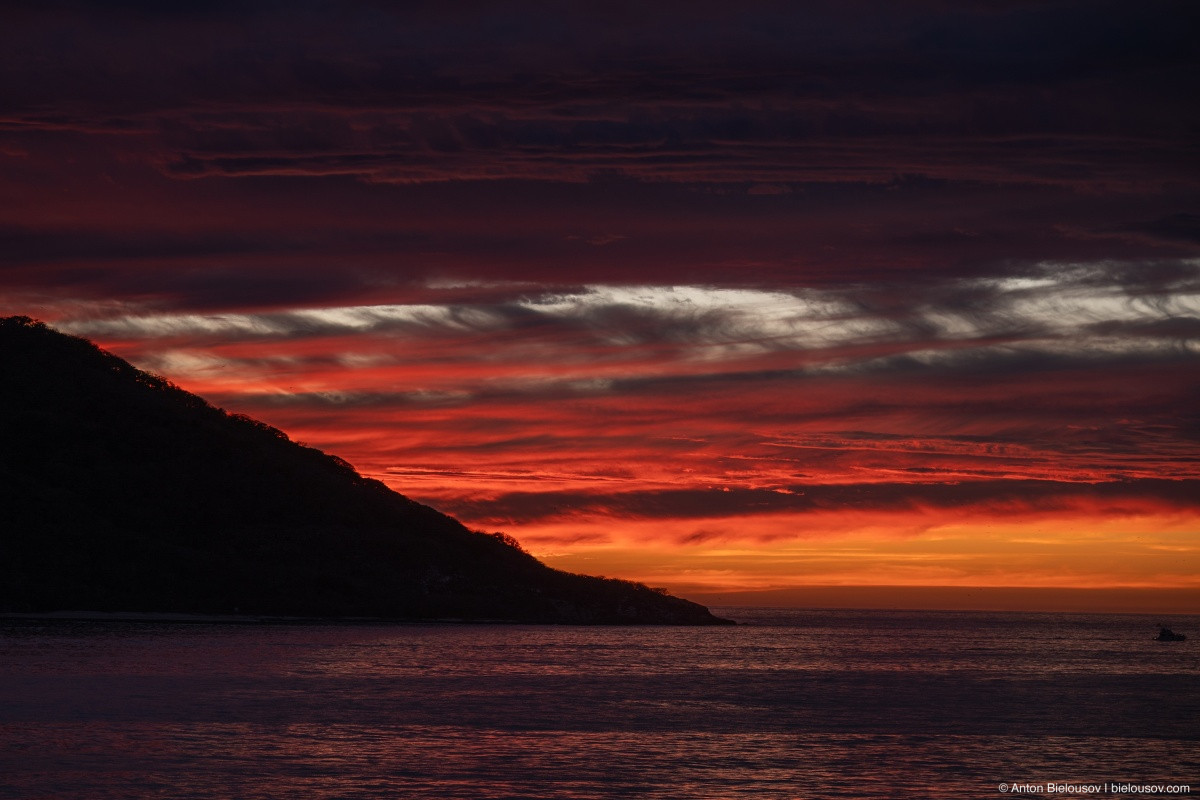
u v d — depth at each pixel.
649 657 112.00
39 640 100.38
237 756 43.31
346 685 72.06
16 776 38.75
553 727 54.16
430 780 39.97
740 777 41.88
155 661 83.25
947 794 39.72
